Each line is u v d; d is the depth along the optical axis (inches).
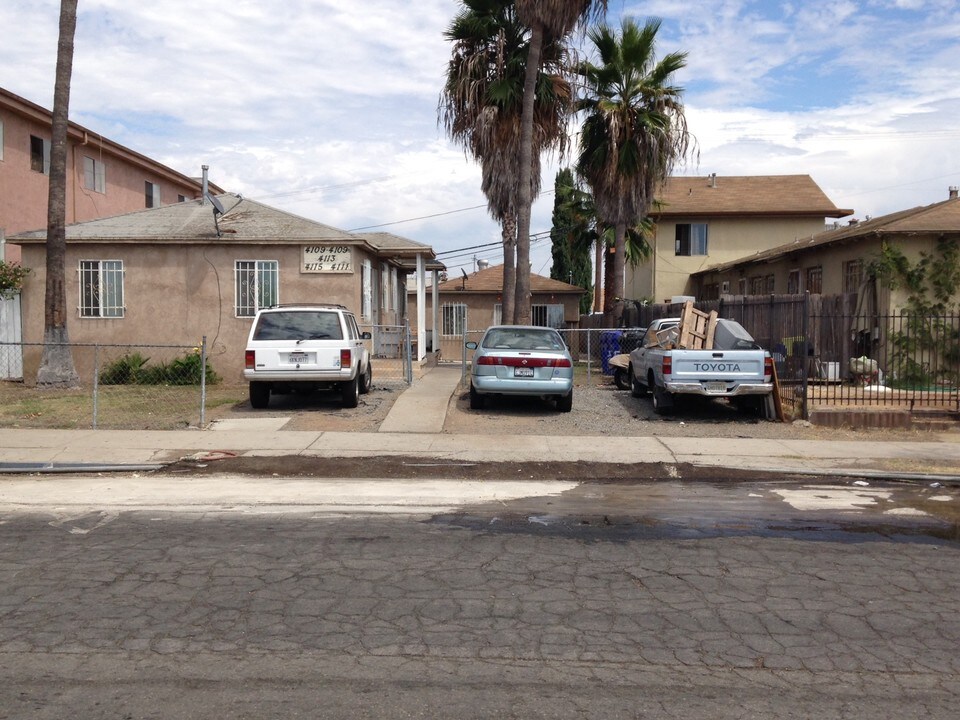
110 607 206.1
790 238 1282.0
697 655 180.5
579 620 200.5
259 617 200.1
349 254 743.1
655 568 243.4
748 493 353.4
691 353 526.3
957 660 179.3
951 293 670.5
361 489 352.5
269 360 540.7
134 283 748.6
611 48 887.7
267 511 311.9
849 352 680.4
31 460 398.6
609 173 884.6
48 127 975.0
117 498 332.2
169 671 169.9
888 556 259.1
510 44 797.2
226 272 746.2
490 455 420.8
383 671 170.7
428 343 1184.2
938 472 391.2
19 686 162.7
